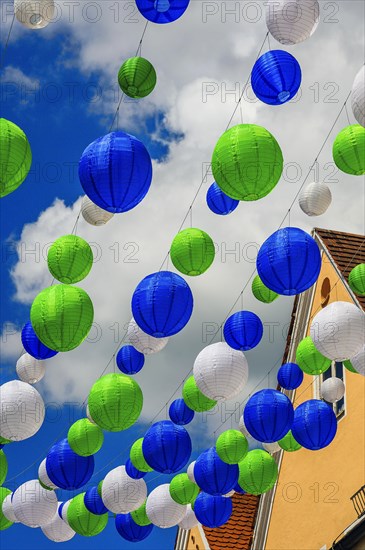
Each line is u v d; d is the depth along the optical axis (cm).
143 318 823
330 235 1812
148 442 1025
